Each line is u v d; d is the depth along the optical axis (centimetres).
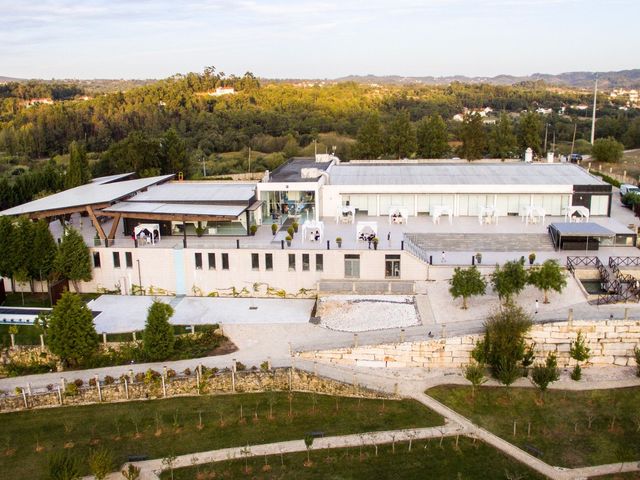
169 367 4597
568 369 4588
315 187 6800
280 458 3653
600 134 14962
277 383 4428
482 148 10119
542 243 6116
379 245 5878
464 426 3944
